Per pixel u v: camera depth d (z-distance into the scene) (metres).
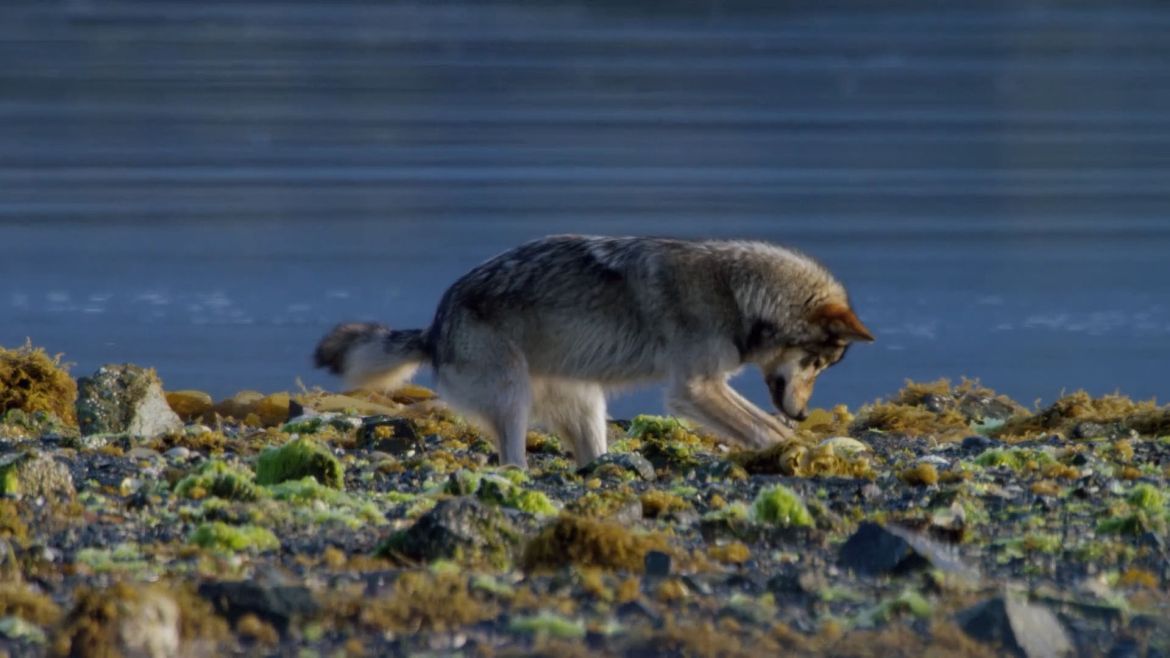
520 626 23.09
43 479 31.45
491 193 163.50
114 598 22.17
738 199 161.12
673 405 44.09
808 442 43.69
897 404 54.56
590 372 43.91
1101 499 33.75
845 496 34.28
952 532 30.02
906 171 186.88
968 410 53.81
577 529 26.97
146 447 41.19
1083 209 155.50
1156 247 133.50
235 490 32.25
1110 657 22.81
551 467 43.22
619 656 22.08
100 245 128.62
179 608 22.69
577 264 43.75
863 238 137.00
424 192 164.00
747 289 44.50
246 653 22.00
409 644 22.44
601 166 189.50
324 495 32.25
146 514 30.34
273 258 124.81
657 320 43.78
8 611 23.34
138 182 169.50
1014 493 34.47
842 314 45.16
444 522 27.31
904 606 24.36
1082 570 28.08
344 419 47.19
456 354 43.47
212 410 53.97
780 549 28.88
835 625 23.59
